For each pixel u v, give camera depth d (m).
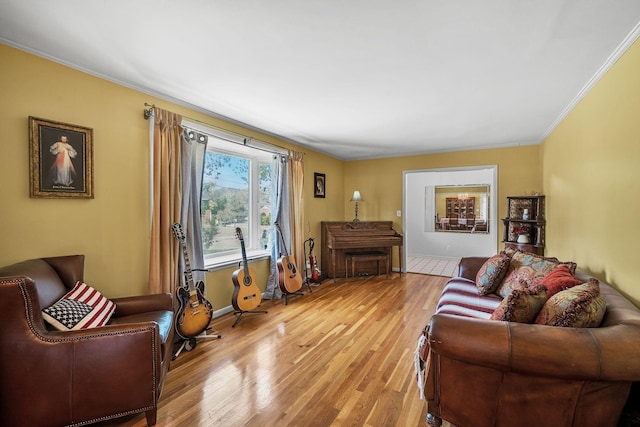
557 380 1.30
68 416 1.54
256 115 3.35
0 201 1.84
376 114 3.30
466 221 7.36
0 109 1.84
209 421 1.67
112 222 2.42
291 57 2.06
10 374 1.46
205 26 1.71
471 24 1.67
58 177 2.08
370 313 3.44
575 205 2.88
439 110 3.17
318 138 4.43
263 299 4.01
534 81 2.44
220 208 3.75
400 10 1.55
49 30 1.75
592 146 2.43
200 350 2.52
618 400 1.27
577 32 1.75
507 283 2.60
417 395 1.91
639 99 1.71
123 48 1.95
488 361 1.34
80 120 2.22
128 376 1.62
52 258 2.00
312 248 4.99
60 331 1.58
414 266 6.45
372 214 6.01
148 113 2.64
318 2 1.49
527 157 4.68
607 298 1.68
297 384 2.03
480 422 1.44
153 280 2.57
